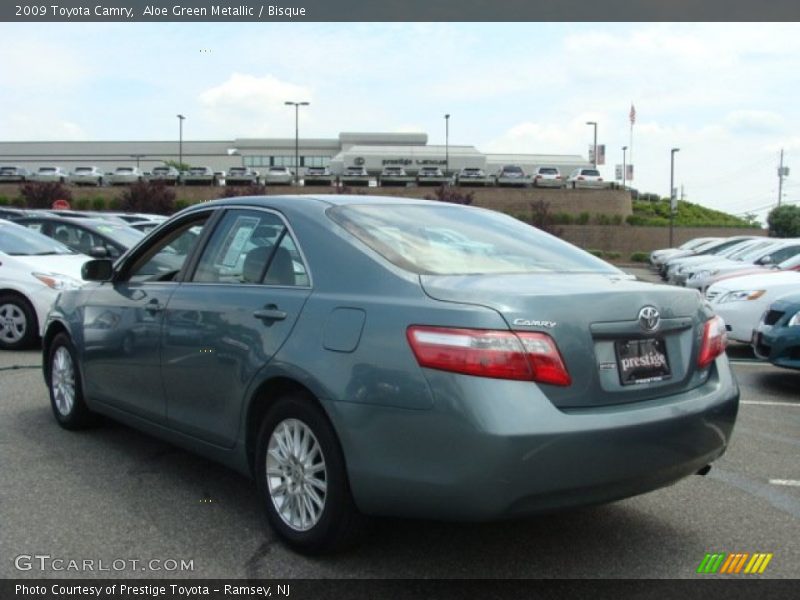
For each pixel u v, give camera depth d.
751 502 4.40
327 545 3.45
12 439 5.40
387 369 3.15
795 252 15.05
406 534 3.84
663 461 3.27
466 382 2.97
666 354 3.46
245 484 4.54
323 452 3.39
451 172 68.38
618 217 58.38
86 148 102.38
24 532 3.81
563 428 2.97
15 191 55.62
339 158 82.12
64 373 5.64
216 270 4.25
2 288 8.92
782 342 7.33
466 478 2.95
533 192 59.44
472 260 3.72
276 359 3.56
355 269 3.52
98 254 10.24
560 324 3.09
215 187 56.81
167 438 4.49
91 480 4.57
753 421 6.37
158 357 4.40
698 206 80.31
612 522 4.07
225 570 3.43
